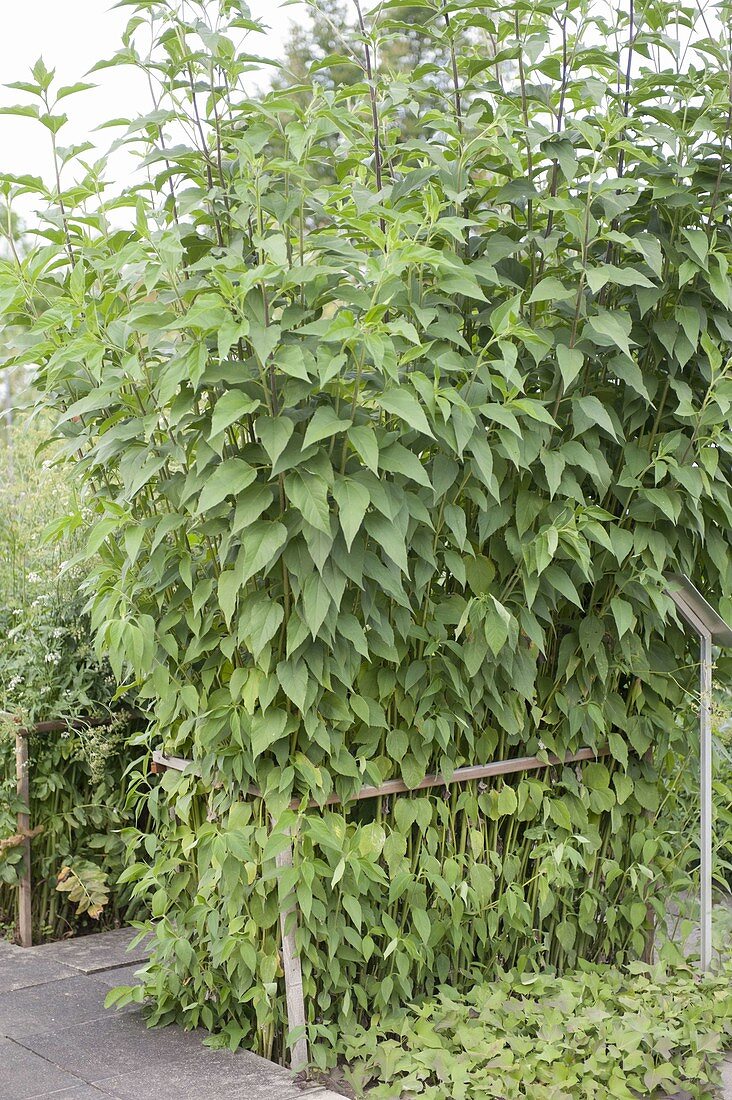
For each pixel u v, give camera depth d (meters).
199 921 3.06
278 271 2.49
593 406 2.99
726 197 3.34
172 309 2.88
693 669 3.69
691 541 3.43
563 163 2.94
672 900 3.80
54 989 3.65
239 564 2.76
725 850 4.24
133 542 2.83
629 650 3.40
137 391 2.92
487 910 3.25
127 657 2.96
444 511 2.94
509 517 3.10
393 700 3.07
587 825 3.42
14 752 4.25
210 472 2.80
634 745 3.48
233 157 3.09
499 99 3.16
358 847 2.89
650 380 3.29
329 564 2.66
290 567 2.68
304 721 2.79
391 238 2.60
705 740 3.45
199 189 2.92
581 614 3.48
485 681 3.11
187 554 2.90
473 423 2.76
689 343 3.18
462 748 3.25
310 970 2.90
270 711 2.81
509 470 3.16
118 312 3.06
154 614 3.11
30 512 4.60
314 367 2.63
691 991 3.27
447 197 3.01
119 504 2.96
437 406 2.79
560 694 3.36
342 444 2.73
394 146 3.17
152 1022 3.25
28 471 4.75
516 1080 2.72
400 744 3.00
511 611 3.18
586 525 2.99
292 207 2.80
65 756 4.24
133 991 3.25
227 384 2.75
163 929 3.16
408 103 3.20
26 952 4.10
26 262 2.93
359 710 2.87
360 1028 3.00
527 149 3.17
